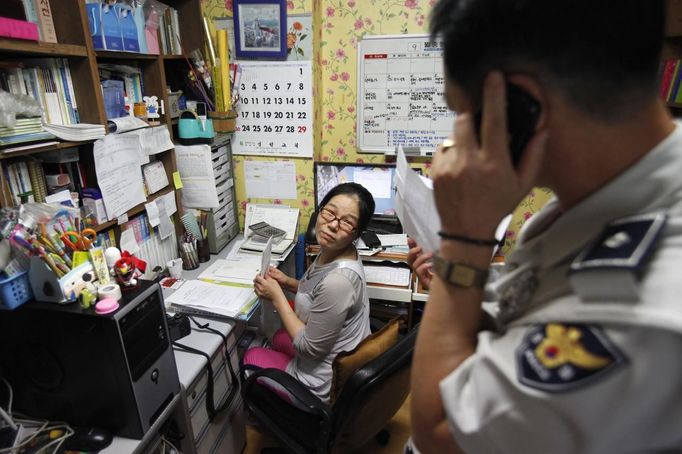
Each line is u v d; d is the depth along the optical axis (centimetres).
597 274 31
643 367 28
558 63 33
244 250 200
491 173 37
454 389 39
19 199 109
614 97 33
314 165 209
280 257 193
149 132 156
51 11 115
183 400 114
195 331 138
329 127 209
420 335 46
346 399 99
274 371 126
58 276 86
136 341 91
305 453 125
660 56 34
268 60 196
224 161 205
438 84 191
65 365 92
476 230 41
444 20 39
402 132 201
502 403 34
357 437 123
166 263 179
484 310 49
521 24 33
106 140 133
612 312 30
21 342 92
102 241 139
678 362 28
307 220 224
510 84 35
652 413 29
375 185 208
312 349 136
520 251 48
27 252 86
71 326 87
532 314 38
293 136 208
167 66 187
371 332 173
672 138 34
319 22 189
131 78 153
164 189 175
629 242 32
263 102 204
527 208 202
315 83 196
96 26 124
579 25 32
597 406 30
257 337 200
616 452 32
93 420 97
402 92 194
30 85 109
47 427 97
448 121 196
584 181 37
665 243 31
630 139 34
